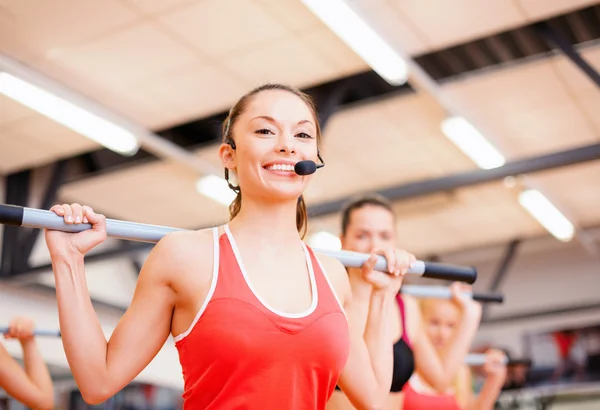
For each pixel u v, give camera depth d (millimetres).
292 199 1522
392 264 1767
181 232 1479
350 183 8633
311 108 1612
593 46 6059
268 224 1510
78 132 7004
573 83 6629
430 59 6285
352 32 5281
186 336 1385
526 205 9547
